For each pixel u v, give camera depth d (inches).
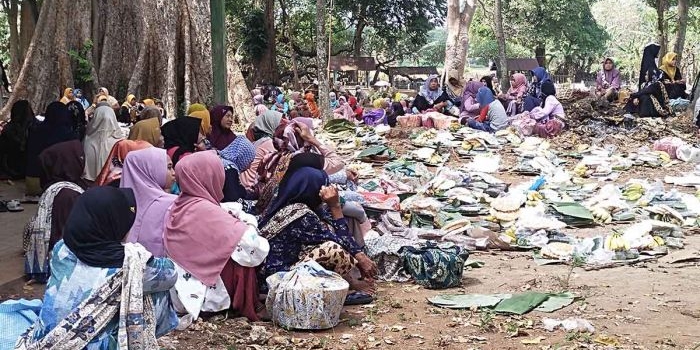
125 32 869.8
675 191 438.6
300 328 240.2
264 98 1390.3
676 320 246.4
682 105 856.3
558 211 395.2
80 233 167.9
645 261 324.2
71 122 475.2
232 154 335.9
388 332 239.5
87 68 848.3
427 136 662.5
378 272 297.4
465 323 246.4
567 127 742.5
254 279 254.8
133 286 167.0
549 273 307.7
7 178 529.3
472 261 323.3
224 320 249.4
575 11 2303.2
